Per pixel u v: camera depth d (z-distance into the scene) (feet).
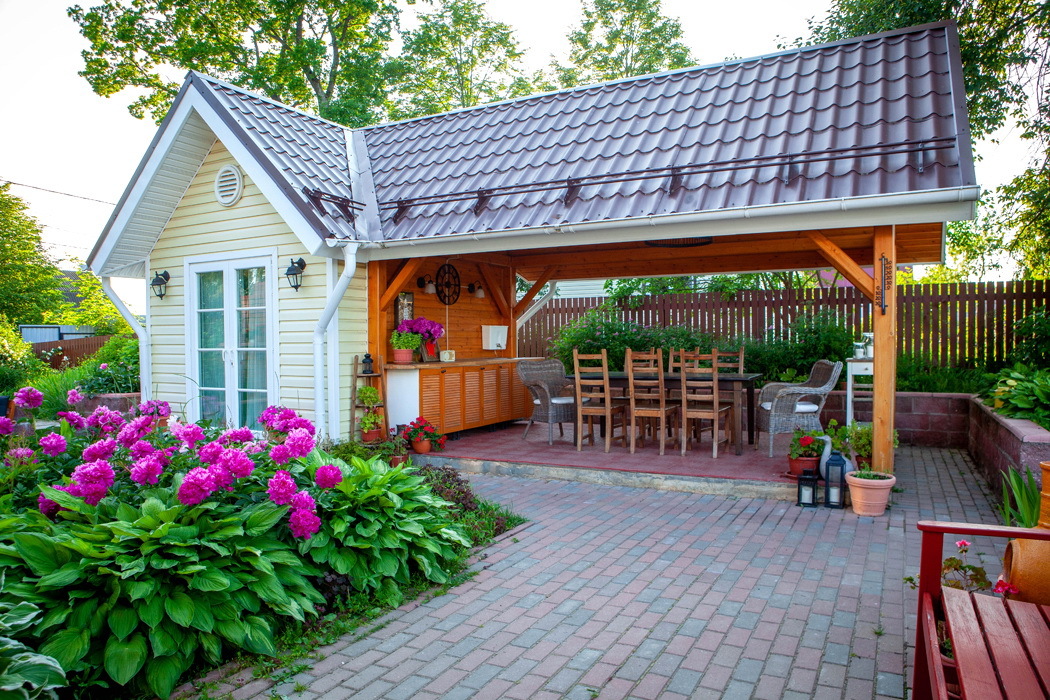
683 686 10.57
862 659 11.39
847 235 24.86
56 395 48.98
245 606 11.59
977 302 34.47
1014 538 10.16
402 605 13.91
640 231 22.88
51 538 10.99
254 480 13.96
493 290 36.68
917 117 22.40
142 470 12.45
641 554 17.01
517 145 30.73
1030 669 7.42
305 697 10.32
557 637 12.34
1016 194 38.29
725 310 39.81
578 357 27.99
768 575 15.42
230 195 29.63
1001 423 22.22
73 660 9.90
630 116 29.45
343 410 28.17
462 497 20.16
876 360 21.52
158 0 60.85
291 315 28.45
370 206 29.76
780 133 24.13
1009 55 39.17
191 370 31.53
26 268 96.68
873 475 20.70
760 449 28.02
